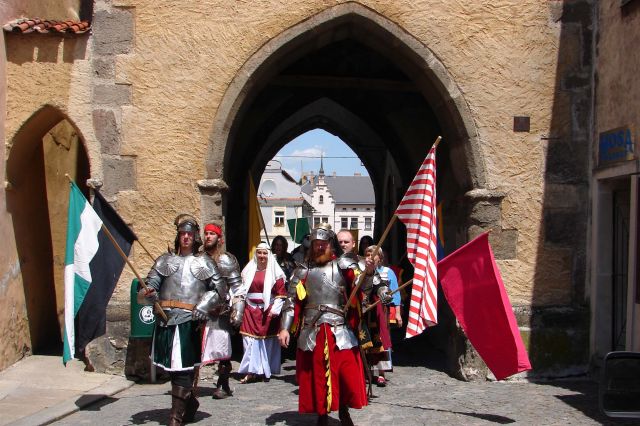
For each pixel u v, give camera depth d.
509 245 9.26
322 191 75.75
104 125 9.16
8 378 8.51
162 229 9.15
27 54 9.16
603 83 9.05
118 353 8.95
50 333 10.75
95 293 7.38
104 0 9.20
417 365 10.36
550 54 9.40
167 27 9.21
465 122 9.29
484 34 9.35
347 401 6.14
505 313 6.87
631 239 8.06
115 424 6.69
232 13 9.25
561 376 9.10
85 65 9.18
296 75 12.84
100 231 7.49
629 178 8.73
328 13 9.25
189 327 6.43
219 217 9.20
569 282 9.29
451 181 11.50
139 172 9.16
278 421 6.84
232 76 9.23
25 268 9.77
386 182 19.22
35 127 9.45
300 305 6.39
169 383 8.78
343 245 7.70
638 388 4.81
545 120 9.36
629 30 8.34
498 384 8.78
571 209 9.34
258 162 18.38
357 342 6.28
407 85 13.05
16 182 9.48
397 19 9.30
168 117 9.19
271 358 9.06
